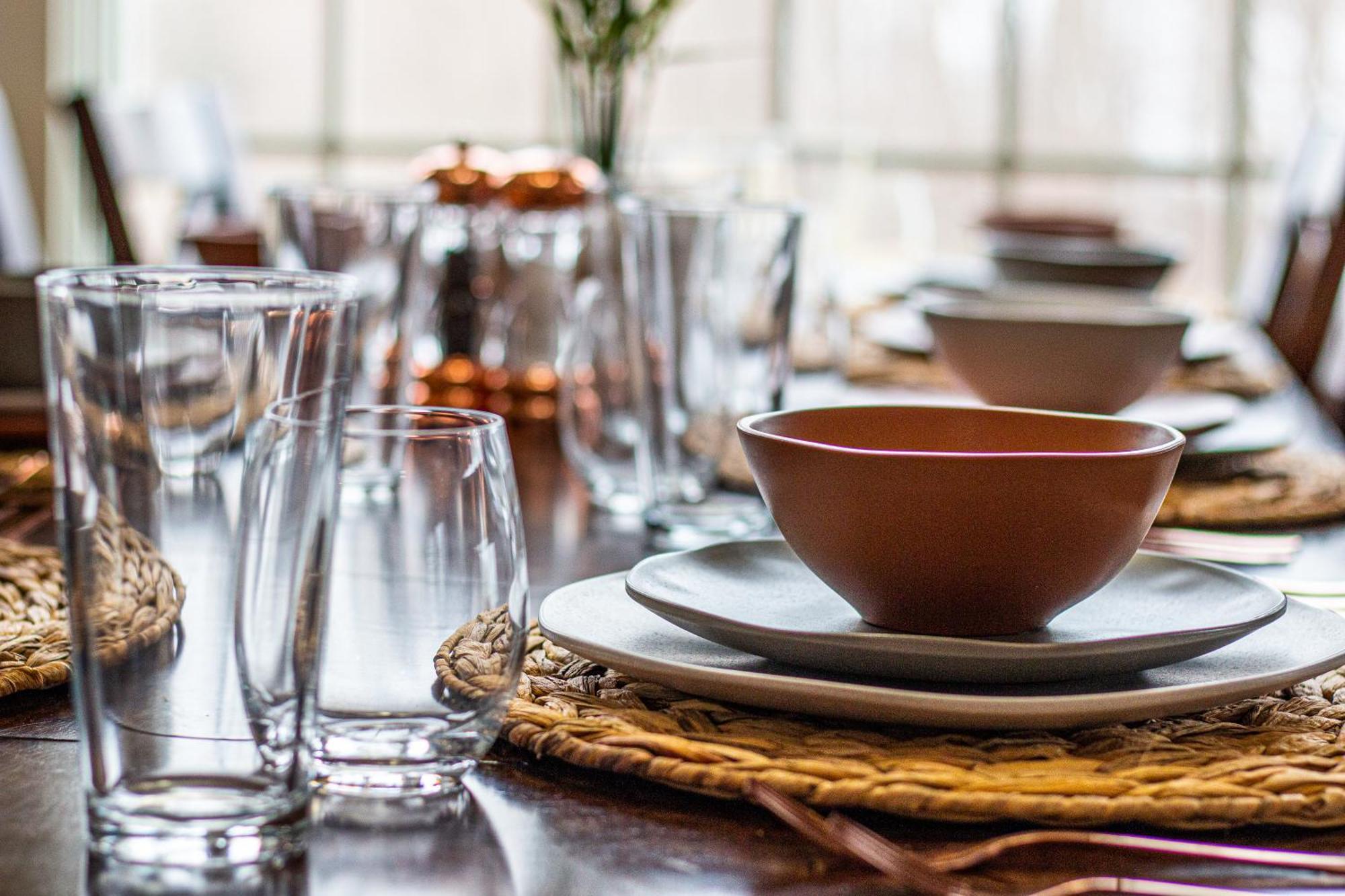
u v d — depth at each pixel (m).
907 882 0.40
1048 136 5.32
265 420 0.40
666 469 0.93
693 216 0.91
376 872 0.40
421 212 1.10
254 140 5.43
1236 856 0.42
